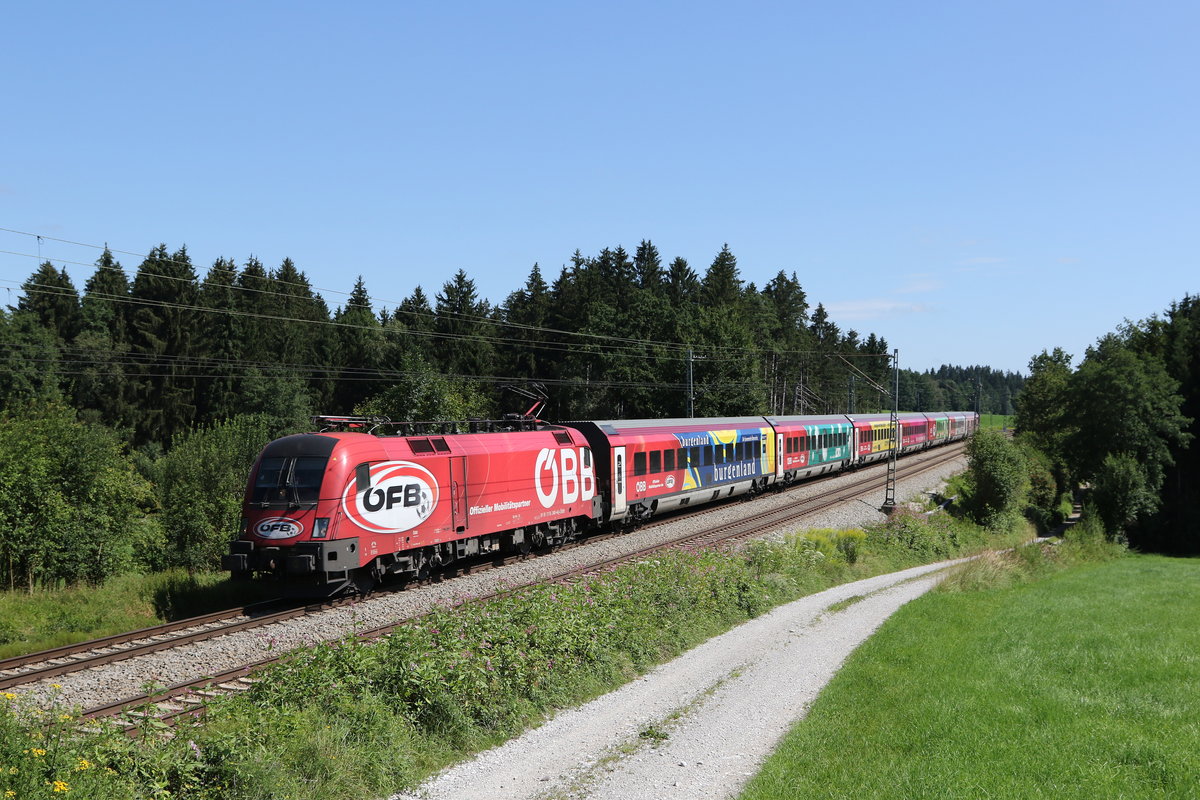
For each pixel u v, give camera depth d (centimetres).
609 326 7381
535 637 1360
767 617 2031
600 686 1395
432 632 1292
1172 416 5700
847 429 5400
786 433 4456
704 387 6256
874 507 4050
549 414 7731
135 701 1178
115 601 1898
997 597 2425
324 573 1850
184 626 1667
